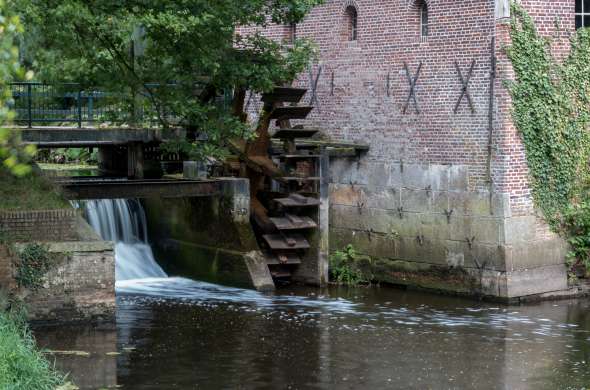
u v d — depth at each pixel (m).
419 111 25.58
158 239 27.97
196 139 26.34
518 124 23.80
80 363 17.41
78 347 18.36
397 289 26.16
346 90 27.66
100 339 18.98
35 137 24.89
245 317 21.97
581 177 24.83
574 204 24.77
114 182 24.69
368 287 26.53
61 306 19.22
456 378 17.33
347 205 27.62
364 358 18.53
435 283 25.39
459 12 24.47
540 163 24.20
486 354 18.97
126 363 17.67
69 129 25.20
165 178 27.84
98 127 25.69
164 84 23.22
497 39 23.64
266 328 20.89
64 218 19.78
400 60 26.03
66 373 16.75
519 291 23.94
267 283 25.66
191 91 24.08
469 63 24.30
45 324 19.14
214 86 24.72
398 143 26.19
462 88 24.47
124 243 27.70
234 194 25.81
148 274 27.31
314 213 27.19
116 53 22.48
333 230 28.06
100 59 22.44
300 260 27.31
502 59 23.62
